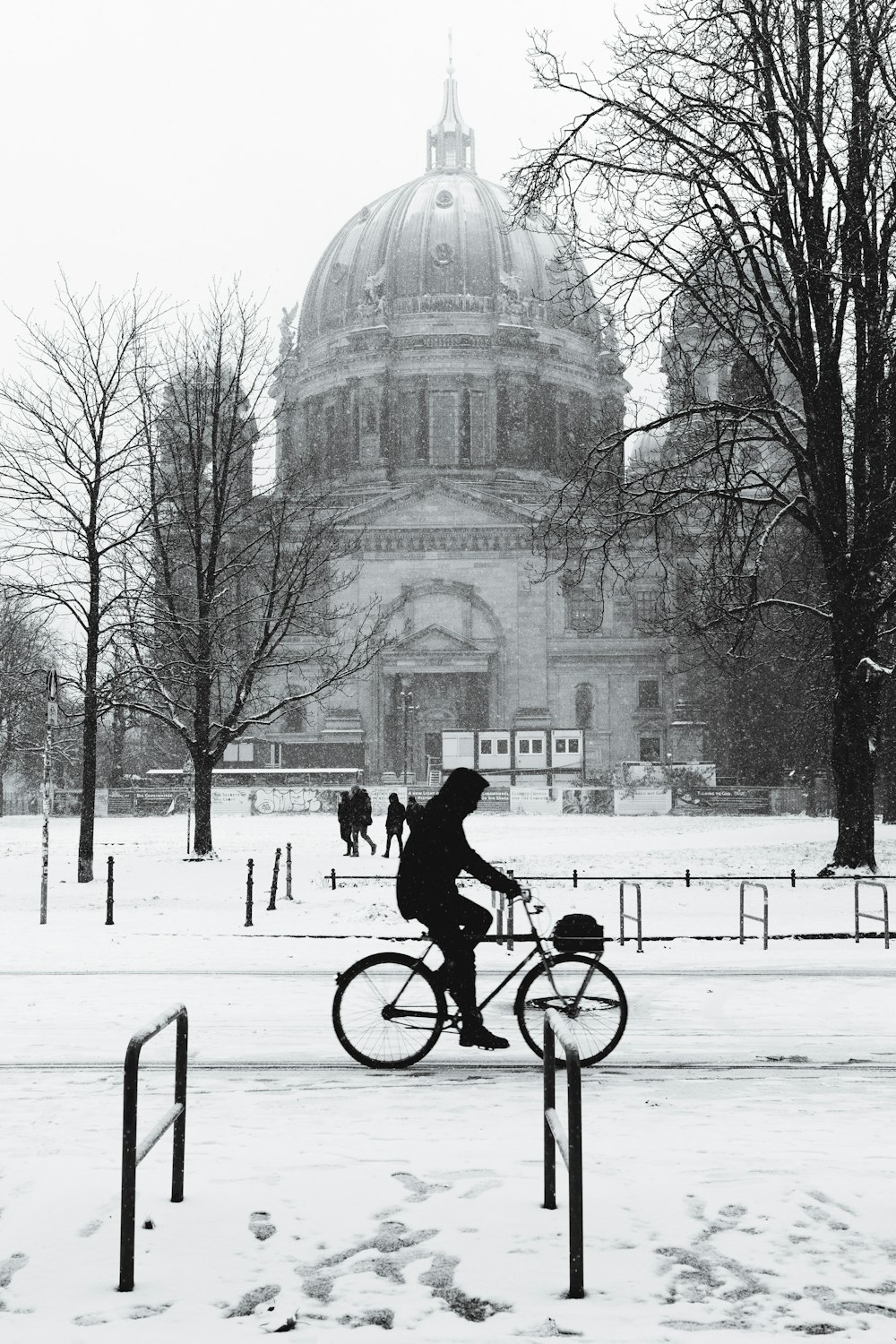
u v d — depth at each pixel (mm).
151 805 70750
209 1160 6016
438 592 100625
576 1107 4277
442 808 8625
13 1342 3848
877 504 25031
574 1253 4211
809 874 27062
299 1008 11125
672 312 23672
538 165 23453
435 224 116688
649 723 99188
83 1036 9781
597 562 98375
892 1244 4719
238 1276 4418
